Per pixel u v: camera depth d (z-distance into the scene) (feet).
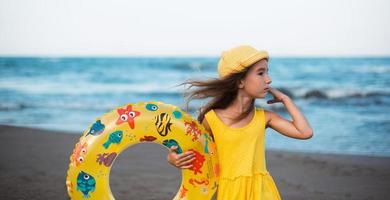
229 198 11.01
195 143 11.09
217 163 11.23
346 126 39.68
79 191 10.88
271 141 33.60
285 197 18.40
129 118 10.97
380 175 21.94
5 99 57.62
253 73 10.92
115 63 79.87
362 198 18.40
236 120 11.19
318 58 78.07
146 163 24.00
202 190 11.16
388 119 42.52
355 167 23.52
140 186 19.75
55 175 21.17
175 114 11.17
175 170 22.56
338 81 64.80
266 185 11.09
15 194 18.08
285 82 65.82
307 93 58.03
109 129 10.90
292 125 11.32
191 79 11.53
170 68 79.05
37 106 53.57
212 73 78.48
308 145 32.50
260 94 10.99
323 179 21.20
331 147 31.86
